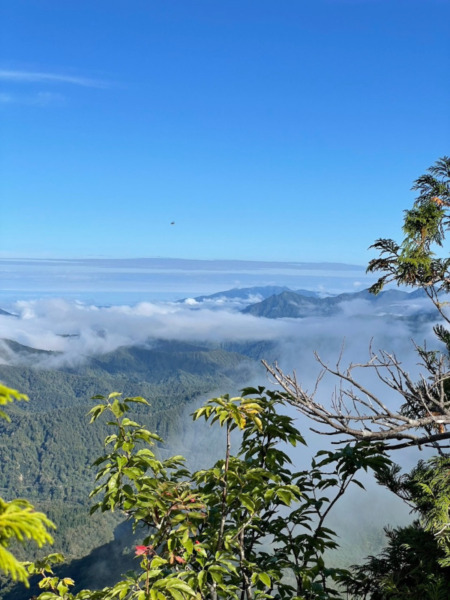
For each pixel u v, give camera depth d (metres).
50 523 2.21
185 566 4.02
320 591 4.23
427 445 4.63
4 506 2.17
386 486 4.87
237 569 4.41
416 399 4.55
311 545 4.54
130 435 4.30
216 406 4.19
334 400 4.20
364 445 4.72
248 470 4.29
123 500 4.08
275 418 4.84
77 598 3.92
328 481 4.73
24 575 2.05
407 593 4.67
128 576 3.81
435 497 4.42
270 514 4.71
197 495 4.23
